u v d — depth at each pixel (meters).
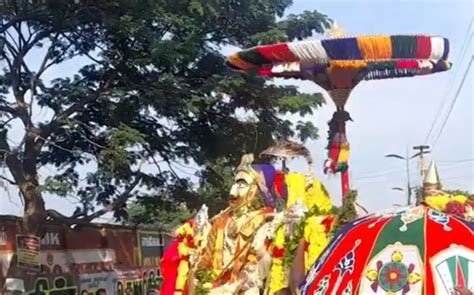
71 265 16.77
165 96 15.25
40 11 14.91
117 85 15.69
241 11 15.70
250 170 5.50
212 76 15.55
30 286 15.16
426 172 4.41
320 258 3.83
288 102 15.94
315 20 16.11
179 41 15.45
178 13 15.25
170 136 16.39
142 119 16.06
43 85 15.58
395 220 3.58
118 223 18.83
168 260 5.71
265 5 15.85
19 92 15.57
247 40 16.11
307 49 6.08
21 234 15.20
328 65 6.24
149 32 14.94
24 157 15.37
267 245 5.14
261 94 15.80
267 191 5.41
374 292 3.36
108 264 18.44
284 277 4.79
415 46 5.96
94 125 16.11
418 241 3.40
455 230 3.43
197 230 5.61
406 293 3.29
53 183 14.65
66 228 16.77
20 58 15.45
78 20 14.98
